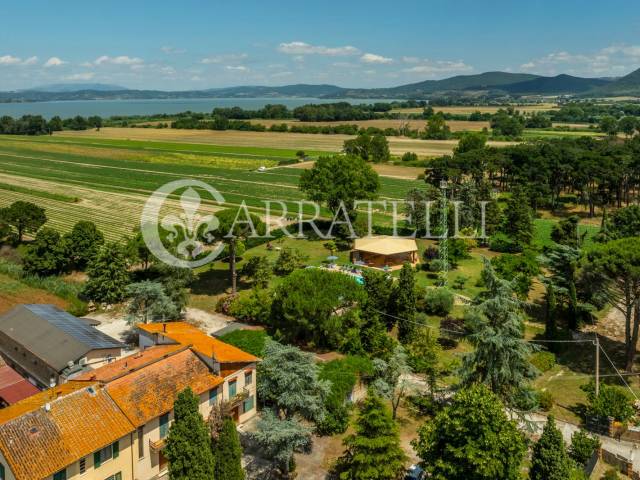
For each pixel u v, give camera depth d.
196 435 37.50
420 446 39.31
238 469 39.59
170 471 37.59
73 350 57.19
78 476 39.31
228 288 88.75
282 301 67.25
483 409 36.69
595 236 108.81
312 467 46.66
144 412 43.78
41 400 44.34
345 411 51.91
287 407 48.25
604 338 71.81
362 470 42.19
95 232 99.31
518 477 35.72
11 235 111.88
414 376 62.22
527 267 90.44
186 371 48.91
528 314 79.06
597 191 152.25
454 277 93.94
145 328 62.00
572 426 53.62
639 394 58.91
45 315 65.88
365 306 69.88
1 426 38.38
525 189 142.88
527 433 50.09
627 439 51.62
